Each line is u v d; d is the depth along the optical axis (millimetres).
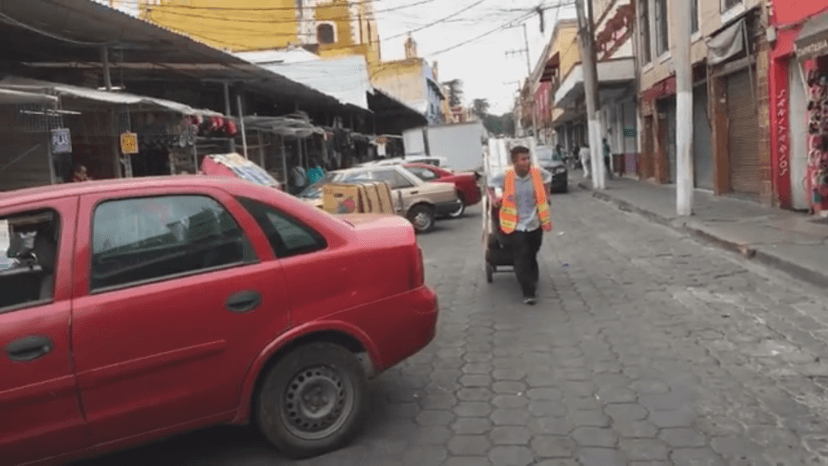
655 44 21844
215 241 3691
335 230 4020
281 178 21250
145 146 12008
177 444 4188
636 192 20016
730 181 15789
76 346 3260
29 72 11875
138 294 3412
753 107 14109
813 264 7586
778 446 3703
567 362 5285
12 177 9227
